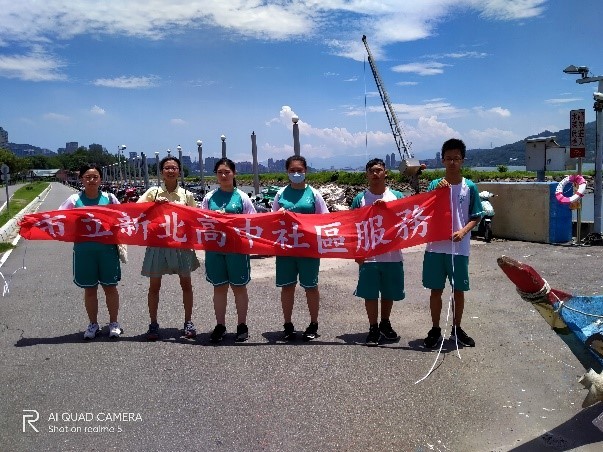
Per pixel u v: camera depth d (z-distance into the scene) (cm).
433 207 567
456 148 563
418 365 519
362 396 454
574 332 405
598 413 418
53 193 6038
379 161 606
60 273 1109
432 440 385
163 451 377
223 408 438
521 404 436
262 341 603
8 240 1781
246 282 602
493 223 1348
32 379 504
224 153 2183
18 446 387
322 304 767
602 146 1195
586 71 1203
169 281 984
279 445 381
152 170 6588
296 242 591
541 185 1222
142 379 498
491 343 577
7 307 798
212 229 594
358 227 586
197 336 625
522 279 404
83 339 620
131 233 603
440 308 572
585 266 948
